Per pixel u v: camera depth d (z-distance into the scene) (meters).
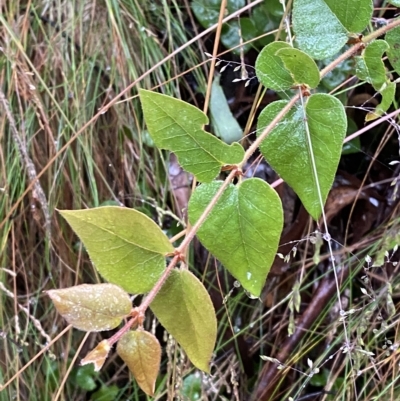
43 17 0.55
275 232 0.28
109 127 0.56
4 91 0.54
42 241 0.56
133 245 0.26
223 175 0.48
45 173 0.56
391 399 0.42
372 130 0.53
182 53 0.55
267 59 0.30
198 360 0.27
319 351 0.52
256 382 0.52
